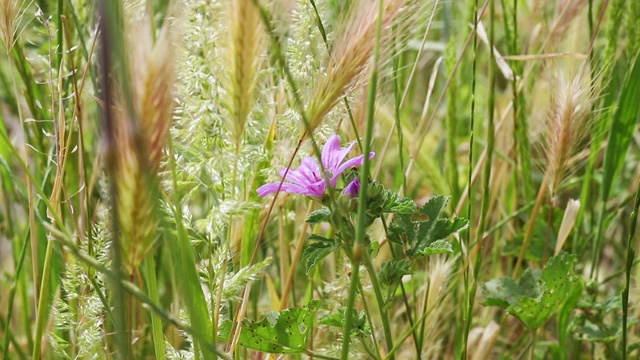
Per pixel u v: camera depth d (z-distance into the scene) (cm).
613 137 98
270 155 87
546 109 104
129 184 76
